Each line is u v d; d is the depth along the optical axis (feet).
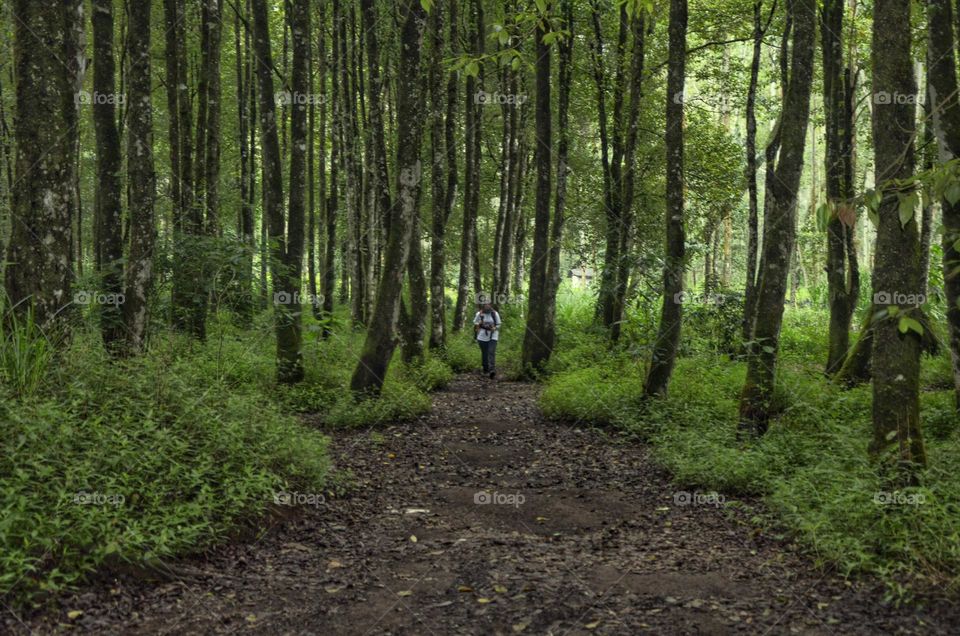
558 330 69.15
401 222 37.76
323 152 73.97
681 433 29.19
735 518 20.93
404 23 37.86
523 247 101.30
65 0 25.16
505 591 15.60
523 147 79.61
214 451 21.03
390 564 17.51
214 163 50.39
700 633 13.55
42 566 14.58
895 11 19.13
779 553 17.81
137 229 31.96
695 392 37.22
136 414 21.43
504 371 58.70
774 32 61.57
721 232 110.11
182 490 18.93
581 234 85.05
